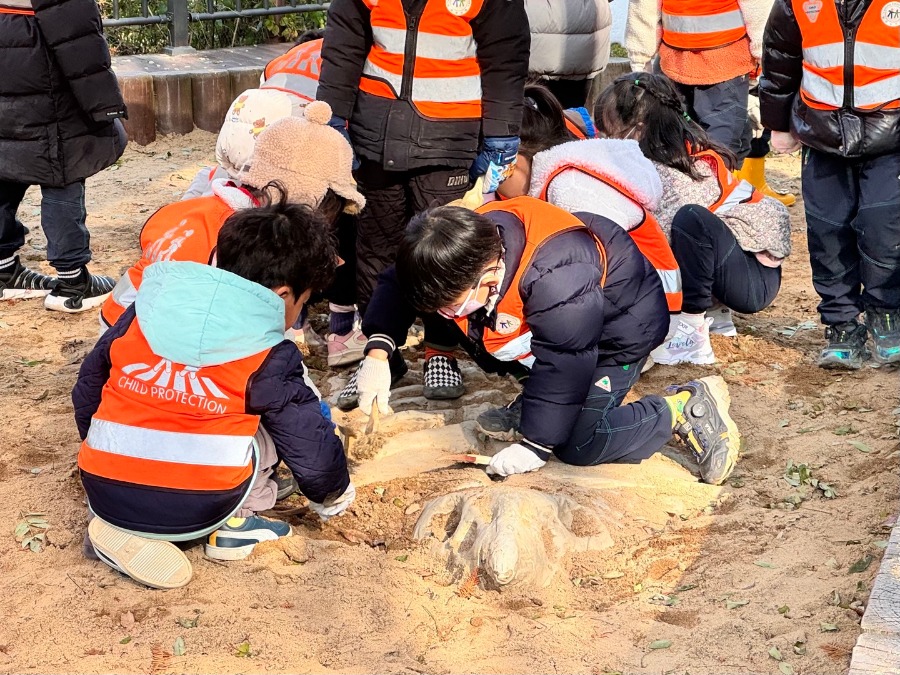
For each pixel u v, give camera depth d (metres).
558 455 3.82
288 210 3.17
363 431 4.02
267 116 3.85
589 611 3.13
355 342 4.71
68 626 2.98
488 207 3.61
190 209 3.56
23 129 4.94
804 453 3.98
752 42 5.96
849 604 2.98
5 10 4.77
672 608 3.10
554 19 6.05
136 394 3.08
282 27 9.88
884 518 3.43
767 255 4.77
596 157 3.97
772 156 8.43
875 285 4.61
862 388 4.49
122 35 9.54
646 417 3.76
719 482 3.78
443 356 4.39
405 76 4.15
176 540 3.16
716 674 2.75
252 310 3.04
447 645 2.94
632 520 3.53
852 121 4.35
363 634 2.98
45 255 6.09
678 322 4.74
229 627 2.97
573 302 3.34
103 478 3.09
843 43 4.29
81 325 5.24
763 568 3.24
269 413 3.09
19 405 4.34
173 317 3.01
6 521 3.49
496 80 4.15
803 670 2.73
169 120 8.25
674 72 6.14
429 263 3.15
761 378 4.66
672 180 4.67
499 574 3.14
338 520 3.60
